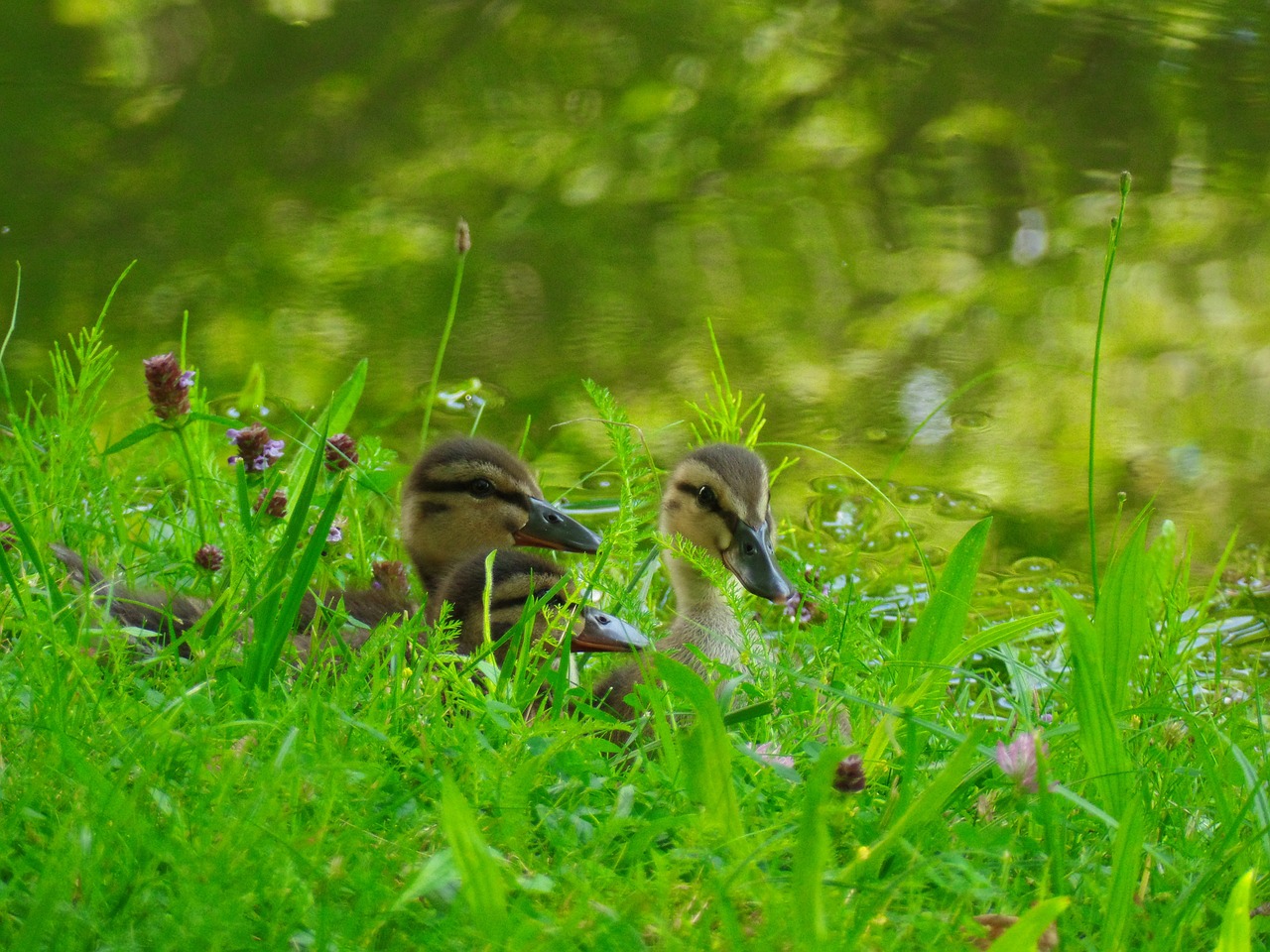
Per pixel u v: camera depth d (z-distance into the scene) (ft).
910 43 90.79
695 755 17.75
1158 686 28.76
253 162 71.05
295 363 50.47
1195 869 19.62
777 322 56.24
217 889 15.55
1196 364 53.57
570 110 80.38
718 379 51.57
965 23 93.40
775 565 31.91
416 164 72.13
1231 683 33.24
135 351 50.62
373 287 57.67
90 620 24.40
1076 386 52.19
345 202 66.85
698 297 57.93
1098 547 42.57
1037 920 14.73
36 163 68.74
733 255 62.28
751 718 21.42
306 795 18.22
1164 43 88.02
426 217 65.51
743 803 19.85
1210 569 41.63
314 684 21.93
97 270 57.62
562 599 27.12
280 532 30.32
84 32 86.74
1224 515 44.19
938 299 58.70
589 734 21.59
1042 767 17.93
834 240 64.08
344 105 79.30
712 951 16.38
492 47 88.58
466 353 52.42
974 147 76.07
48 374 47.93
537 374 51.16
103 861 16.47
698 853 17.22
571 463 45.60
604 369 51.78
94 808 16.83
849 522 43.32
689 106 81.35
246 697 21.17
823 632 26.84
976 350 54.60
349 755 19.53
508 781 18.53
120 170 68.85
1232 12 91.45
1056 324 56.85
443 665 22.97
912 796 19.71
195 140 73.31
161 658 22.20
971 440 48.47
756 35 92.68
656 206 67.72
